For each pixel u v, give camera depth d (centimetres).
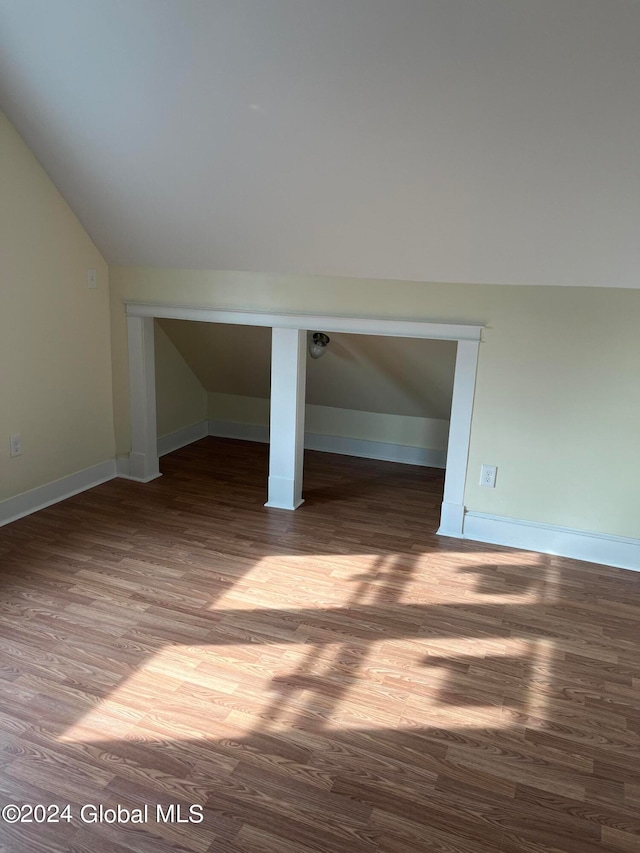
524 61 189
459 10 179
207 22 204
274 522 339
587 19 173
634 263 257
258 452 459
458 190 244
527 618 257
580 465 298
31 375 321
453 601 267
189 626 242
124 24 215
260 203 278
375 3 184
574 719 202
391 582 281
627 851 158
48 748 182
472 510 325
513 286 286
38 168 304
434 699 208
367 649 233
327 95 218
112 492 371
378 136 229
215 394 485
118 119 257
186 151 261
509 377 299
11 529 316
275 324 331
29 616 244
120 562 288
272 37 203
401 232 273
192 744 186
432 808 168
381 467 439
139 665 219
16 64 249
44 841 155
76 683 209
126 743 185
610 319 276
